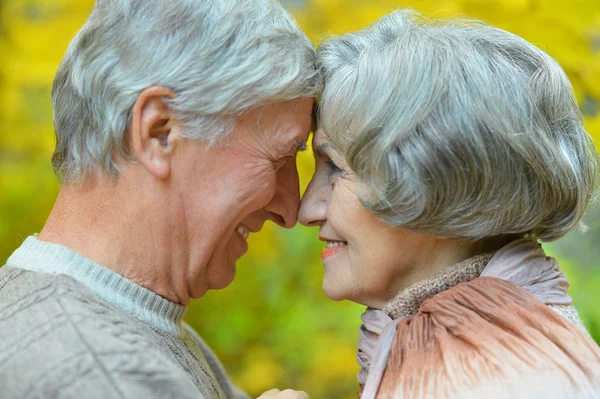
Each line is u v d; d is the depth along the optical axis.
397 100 1.43
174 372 1.41
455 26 1.58
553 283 1.51
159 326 1.60
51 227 1.58
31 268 1.51
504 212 1.44
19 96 2.67
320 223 1.74
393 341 1.49
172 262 1.61
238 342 3.05
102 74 1.50
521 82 1.45
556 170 1.45
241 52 1.50
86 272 1.51
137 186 1.54
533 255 1.53
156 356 1.41
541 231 1.60
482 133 1.39
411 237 1.55
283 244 3.02
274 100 1.54
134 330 1.46
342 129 1.51
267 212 1.79
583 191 1.55
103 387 1.31
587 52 2.31
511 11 2.31
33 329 1.36
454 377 1.34
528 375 1.31
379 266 1.58
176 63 1.48
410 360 1.42
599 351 1.37
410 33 1.52
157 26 1.48
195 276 1.66
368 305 1.69
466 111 1.39
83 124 1.53
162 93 1.49
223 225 1.62
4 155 2.86
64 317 1.37
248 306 3.05
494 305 1.43
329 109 1.55
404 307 1.58
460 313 1.43
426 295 1.56
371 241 1.57
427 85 1.42
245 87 1.50
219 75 1.49
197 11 1.49
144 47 1.48
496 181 1.42
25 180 2.84
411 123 1.41
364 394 1.44
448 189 1.42
